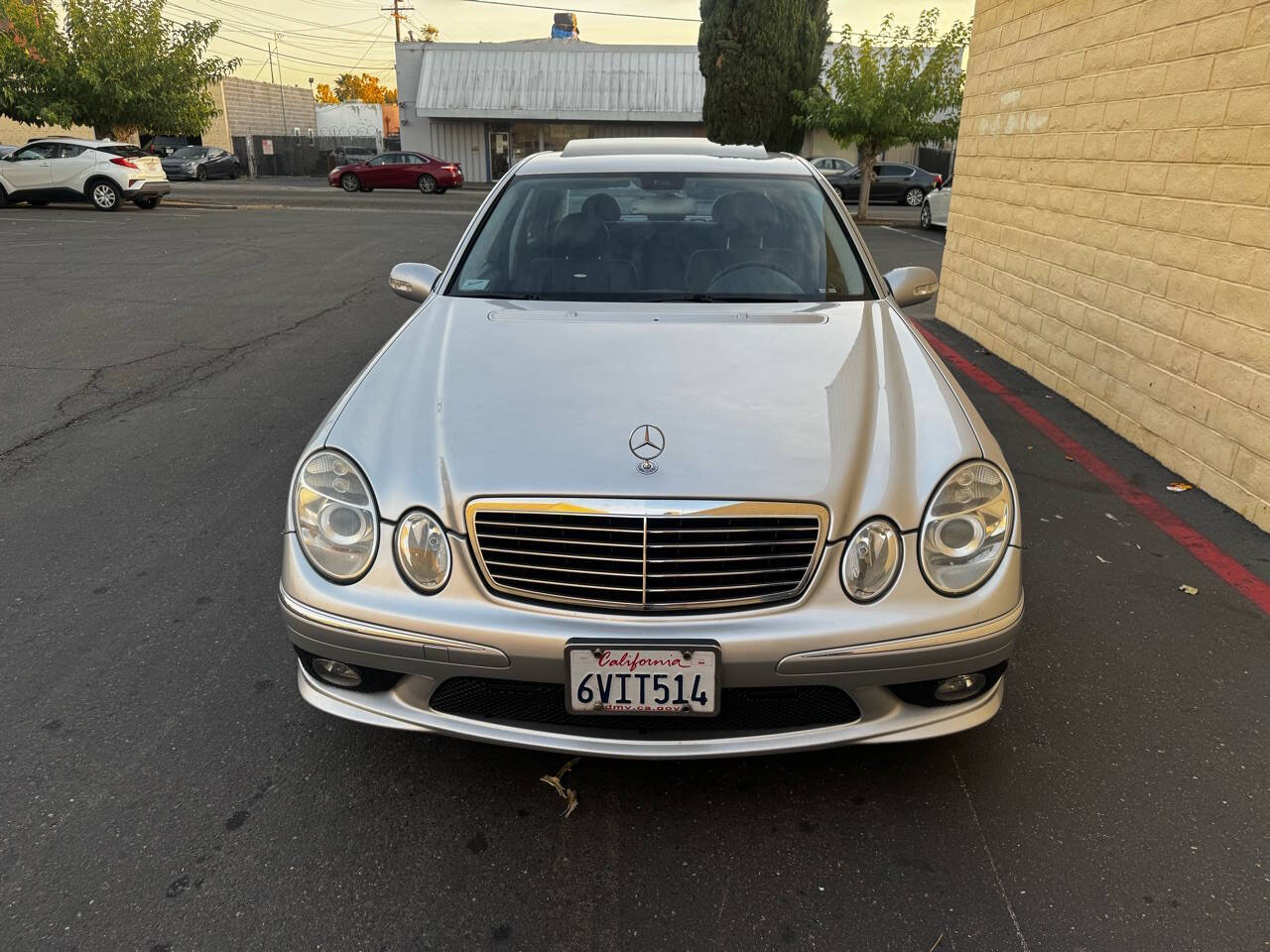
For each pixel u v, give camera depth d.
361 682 2.02
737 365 2.34
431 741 2.35
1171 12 4.29
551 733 1.97
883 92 18.86
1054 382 5.57
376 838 2.02
